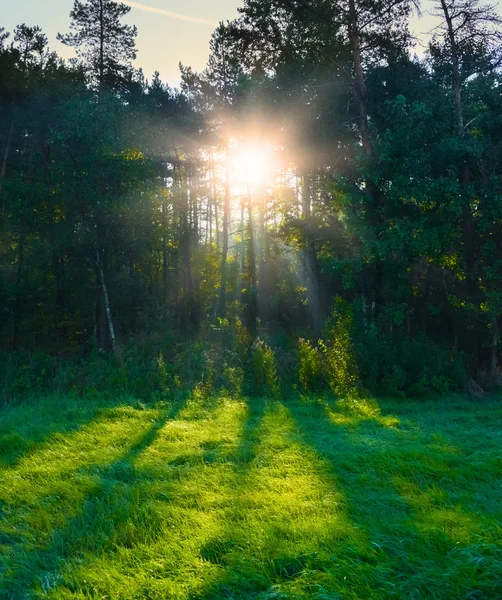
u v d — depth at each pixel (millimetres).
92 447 7852
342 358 14312
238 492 5742
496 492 5719
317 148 18516
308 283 25078
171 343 18016
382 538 4434
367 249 15195
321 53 17703
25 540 4727
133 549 4449
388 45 17078
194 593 3758
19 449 7742
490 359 16484
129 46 28250
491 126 16422
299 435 8414
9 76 24125
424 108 15031
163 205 23734
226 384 13609
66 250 20516
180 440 8289
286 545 4344
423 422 10133
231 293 32750
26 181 21688
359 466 6691
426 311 18172
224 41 18500
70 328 23859
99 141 19438
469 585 3705
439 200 14820
